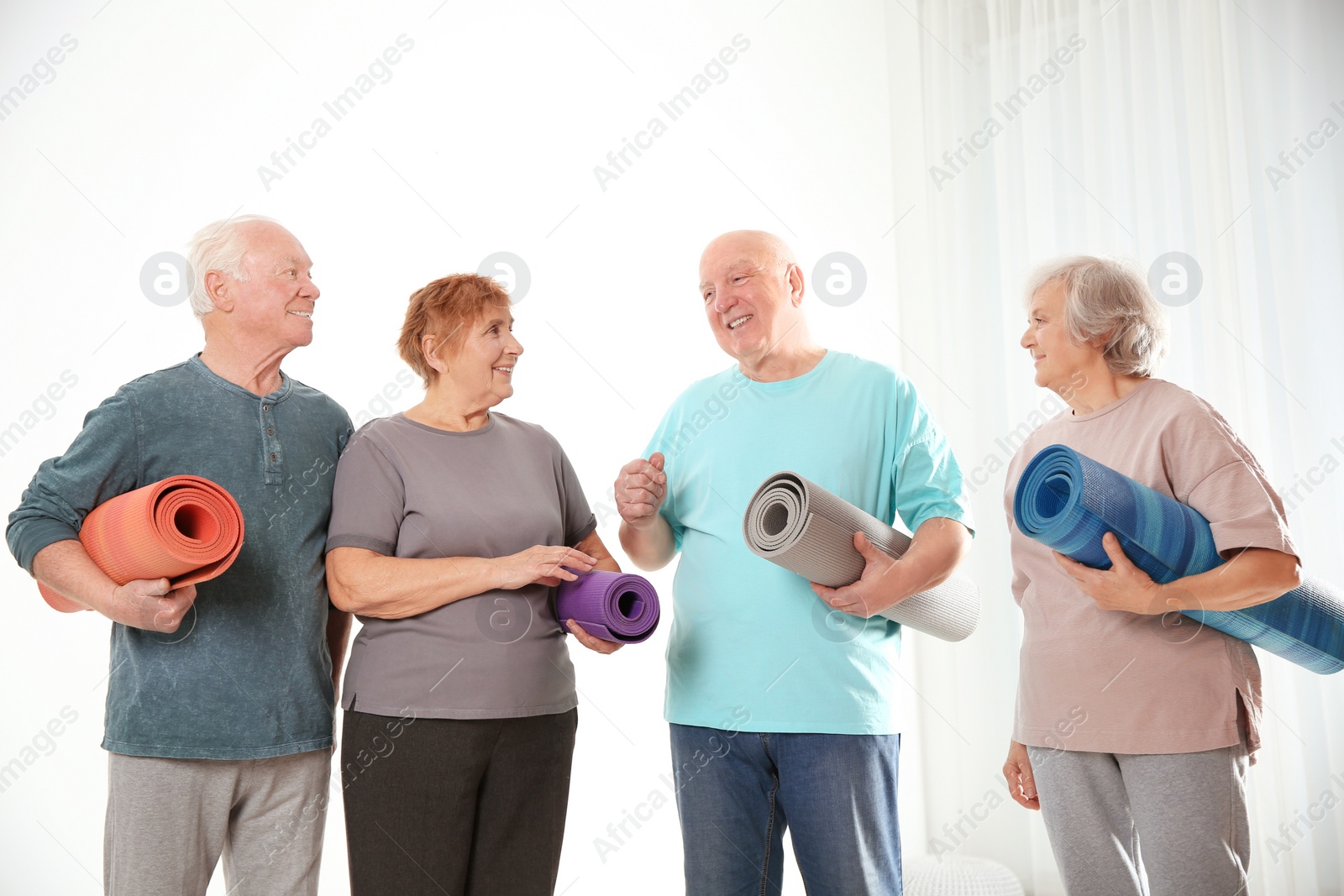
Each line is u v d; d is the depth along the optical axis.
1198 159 2.52
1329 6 2.38
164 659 1.37
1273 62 2.44
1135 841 1.49
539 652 1.49
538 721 1.49
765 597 1.58
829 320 3.02
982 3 3.04
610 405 2.66
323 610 1.53
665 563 1.85
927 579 1.53
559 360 2.61
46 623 2.12
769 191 2.96
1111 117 2.71
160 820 1.35
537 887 1.47
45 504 1.33
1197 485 1.40
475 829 1.46
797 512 1.45
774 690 1.54
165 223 2.25
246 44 2.36
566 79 2.70
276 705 1.42
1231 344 2.43
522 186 2.62
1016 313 2.88
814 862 1.53
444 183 2.52
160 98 2.28
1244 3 2.48
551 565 1.43
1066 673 1.49
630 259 2.73
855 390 1.68
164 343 2.23
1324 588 1.51
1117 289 1.51
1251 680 1.46
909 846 2.96
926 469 1.66
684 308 2.79
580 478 2.61
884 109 3.21
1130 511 1.33
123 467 1.40
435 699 1.40
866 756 1.54
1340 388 2.31
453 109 2.55
